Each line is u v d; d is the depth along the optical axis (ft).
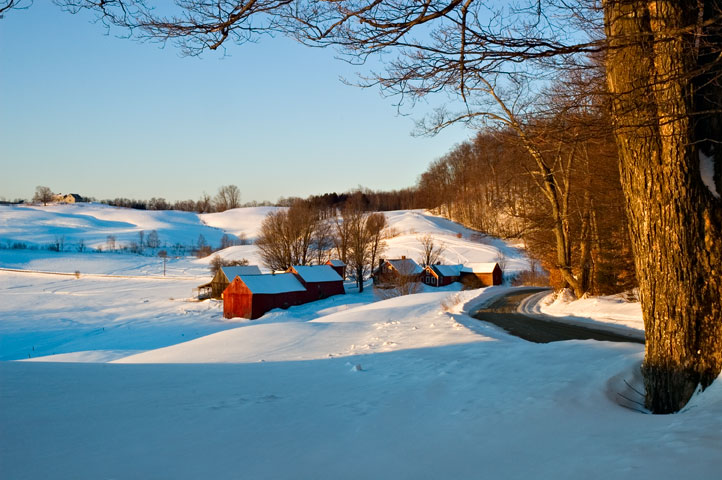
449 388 24.72
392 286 190.39
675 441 12.88
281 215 235.40
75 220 576.61
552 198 80.89
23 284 259.39
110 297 219.00
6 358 116.16
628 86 18.15
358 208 247.50
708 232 17.54
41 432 16.65
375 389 26.03
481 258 278.46
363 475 13.03
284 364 39.04
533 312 81.51
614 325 60.29
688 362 17.54
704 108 17.52
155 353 63.16
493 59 17.74
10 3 14.11
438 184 444.96
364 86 19.81
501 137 50.55
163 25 16.44
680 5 16.81
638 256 19.48
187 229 567.18
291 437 17.10
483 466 13.19
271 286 172.14
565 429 16.12
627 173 19.44
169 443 16.19
